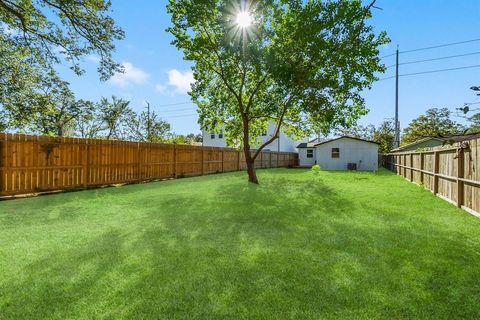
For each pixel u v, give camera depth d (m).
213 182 11.67
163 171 12.96
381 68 10.16
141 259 3.03
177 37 10.84
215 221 4.81
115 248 3.37
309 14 9.35
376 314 2.03
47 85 14.91
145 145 11.80
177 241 3.68
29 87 13.68
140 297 2.23
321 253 3.27
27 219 4.85
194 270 2.76
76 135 29.84
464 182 6.04
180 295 2.27
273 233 4.10
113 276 2.61
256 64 10.20
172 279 2.55
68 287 2.39
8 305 2.10
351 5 8.95
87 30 12.44
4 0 10.88
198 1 9.67
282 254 3.22
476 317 2.01
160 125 35.91
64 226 4.39
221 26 10.27
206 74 12.17
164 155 13.03
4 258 3.02
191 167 15.17
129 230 4.20
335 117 11.05
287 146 36.31
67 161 8.58
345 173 18.34
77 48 13.04
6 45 12.25
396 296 2.29
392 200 7.17
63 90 16.11
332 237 3.92
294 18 9.95
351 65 9.74
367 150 24.97
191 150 15.16
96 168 9.55
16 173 7.26
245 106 12.75
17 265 2.84
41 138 7.84
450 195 6.91
